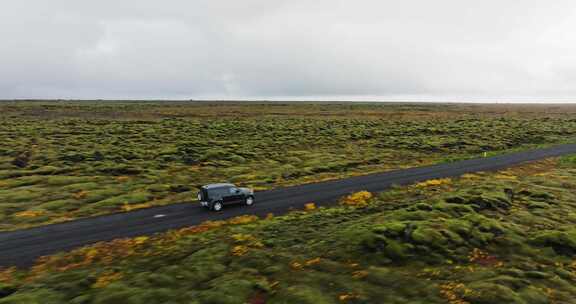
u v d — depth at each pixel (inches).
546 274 690.8
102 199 1406.3
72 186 1574.8
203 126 3944.4
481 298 602.2
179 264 780.0
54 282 719.1
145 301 622.8
